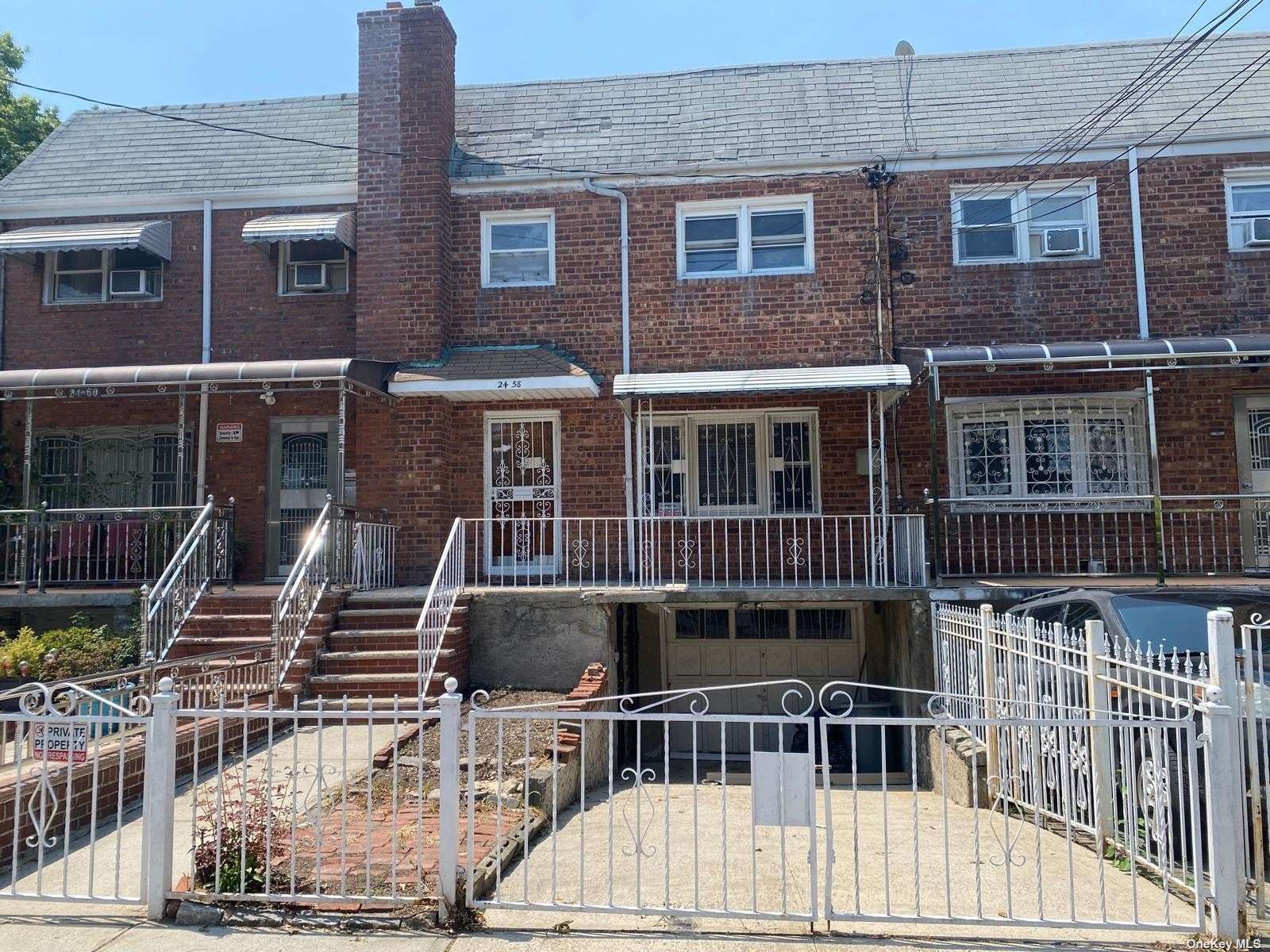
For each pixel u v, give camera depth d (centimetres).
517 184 1245
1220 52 1296
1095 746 552
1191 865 517
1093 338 1171
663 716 442
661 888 493
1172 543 1127
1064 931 432
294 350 1277
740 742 1231
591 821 658
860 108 1308
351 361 1074
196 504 1257
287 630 899
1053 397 1148
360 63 1249
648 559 1191
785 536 1195
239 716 468
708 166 1227
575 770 729
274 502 1264
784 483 1208
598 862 543
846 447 1188
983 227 1203
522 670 998
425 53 1244
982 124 1255
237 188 1300
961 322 1186
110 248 1230
